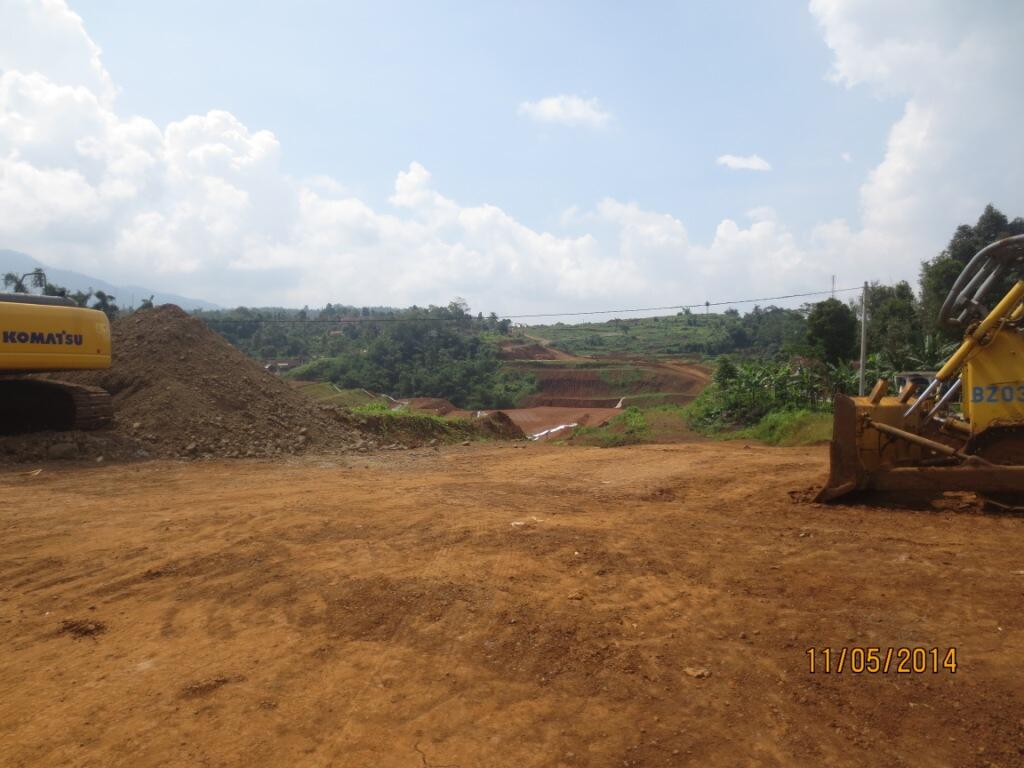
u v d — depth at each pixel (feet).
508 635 14.60
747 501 28.60
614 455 50.01
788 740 10.56
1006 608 15.05
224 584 18.47
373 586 17.74
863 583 16.93
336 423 58.49
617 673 12.82
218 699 12.30
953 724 10.80
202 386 53.06
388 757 10.44
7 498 31.12
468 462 46.91
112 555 21.42
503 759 10.30
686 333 391.45
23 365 42.11
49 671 13.65
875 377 90.89
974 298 25.09
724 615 15.33
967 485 23.75
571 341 388.57
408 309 348.79
